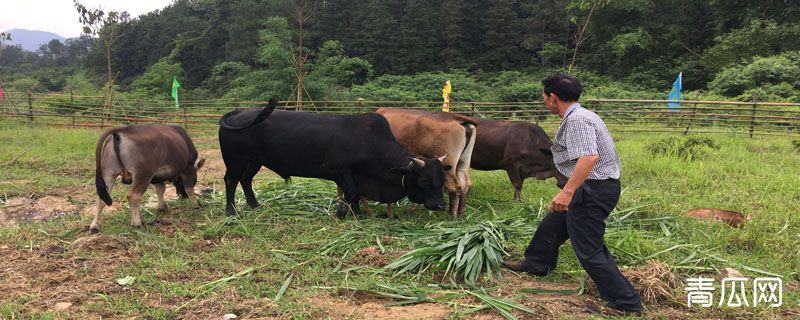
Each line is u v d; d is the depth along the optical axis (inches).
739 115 547.2
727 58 1051.3
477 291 162.7
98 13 890.7
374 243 207.8
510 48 1660.9
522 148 287.3
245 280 168.9
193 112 836.6
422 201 237.9
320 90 1005.8
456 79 1360.7
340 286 164.9
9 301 152.1
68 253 190.4
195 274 175.2
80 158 425.7
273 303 153.0
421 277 174.7
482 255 181.5
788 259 189.8
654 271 165.3
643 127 613.0
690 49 1291.8
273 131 239.6
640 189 299.1
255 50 1776.6
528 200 284.5
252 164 250.8
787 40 981.2
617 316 146.7
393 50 1684.3
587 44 1569.9
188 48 2154.3
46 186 322.0
